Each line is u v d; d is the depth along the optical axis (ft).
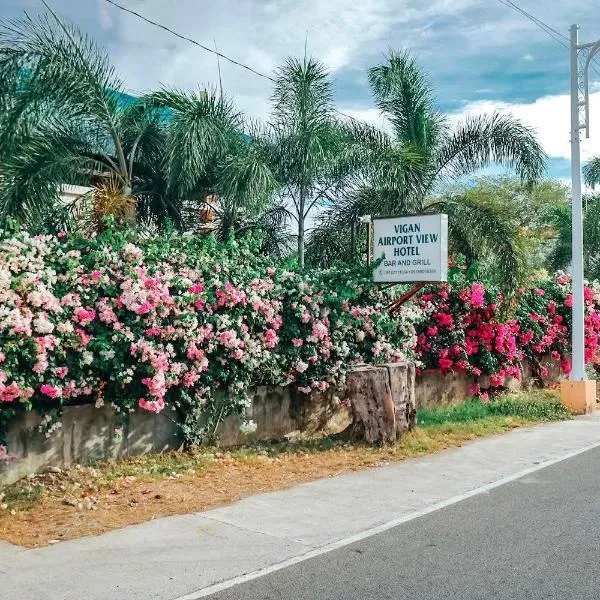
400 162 50.14
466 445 36.06
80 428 28.78
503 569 18.16
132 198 43.70
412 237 39.40
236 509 24.00
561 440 37.93
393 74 57.16
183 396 31.01
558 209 92.27
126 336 27.86
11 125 41.39
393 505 24.70
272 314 33.94
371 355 40.11
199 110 44.57
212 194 49.32
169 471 28.71
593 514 23.24
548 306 59.98
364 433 34.94
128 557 19.27
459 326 48.67
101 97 43.45
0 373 24.41
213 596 16.71
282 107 50.60
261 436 35.78
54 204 41.45
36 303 25.62
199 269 32.01
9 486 25.91
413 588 17.01
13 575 17.87
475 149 56.39
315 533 21.48
